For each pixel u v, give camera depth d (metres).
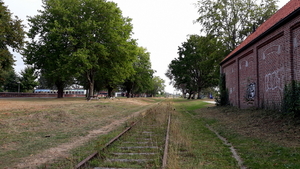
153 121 12.65
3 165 4.99
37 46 27.88
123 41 28.94
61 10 25.66
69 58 24.81
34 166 4.91
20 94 48.66
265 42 12.70
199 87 53.03
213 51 28.14
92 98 32.00
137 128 9.99
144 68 53.25
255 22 27.00
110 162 4.90
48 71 28.84
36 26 28.12
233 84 19.38
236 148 6.68
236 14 28.03
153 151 5.95
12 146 6.73
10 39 24.25
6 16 23.17
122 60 30.50
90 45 26.20
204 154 6.01
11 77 71.75
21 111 13.55
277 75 11.33
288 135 7.35
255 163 5.14
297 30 9.62
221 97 22.25
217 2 27.77
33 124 10.38
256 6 27.20
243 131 8.98
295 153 5.64
